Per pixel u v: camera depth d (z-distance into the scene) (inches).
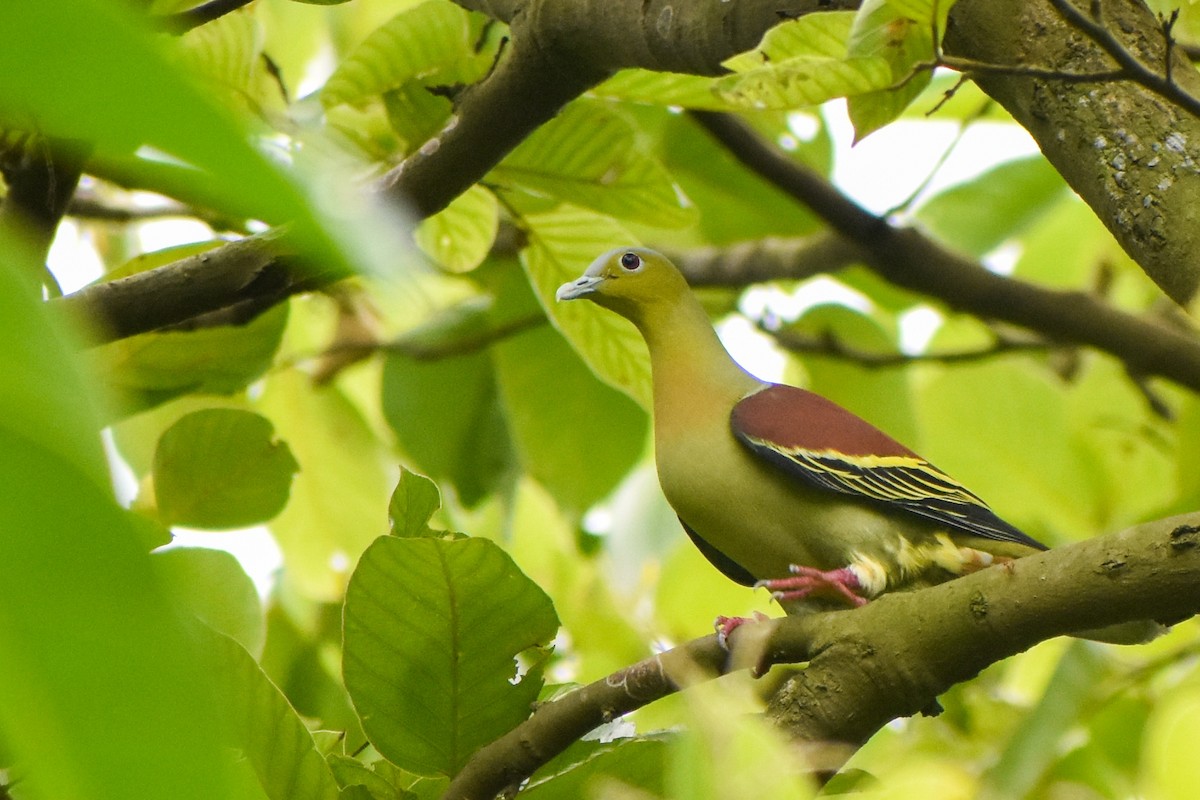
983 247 502.6
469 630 207.5
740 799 110.5
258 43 328.5
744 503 338.6
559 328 393.1
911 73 211.3
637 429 446.6
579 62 288.2
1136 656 391.5
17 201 252.5
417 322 456.1
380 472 461.4
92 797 51.3
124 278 278.2
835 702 213.6
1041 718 347.3
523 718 217.2
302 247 55.5
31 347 52.1
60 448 51.4
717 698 117.2
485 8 300.5
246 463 298.8
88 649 51.7
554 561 459.2
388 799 217.6
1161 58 244.8
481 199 368.5
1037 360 542.3
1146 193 235.1
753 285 481.7
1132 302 539.8
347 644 209.2
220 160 52.2
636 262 371.2
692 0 272.2
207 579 272.8
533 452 447.5
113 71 50.8
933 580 339.3
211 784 52.3
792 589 326.3
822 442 332.2
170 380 321.4
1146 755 279.0
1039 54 249.0
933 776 336.2
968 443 437.4
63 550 51.6
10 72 50.4
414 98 316.5
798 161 484.7
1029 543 330.0
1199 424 391.5
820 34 220.7
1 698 51.2
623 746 203.0
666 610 461.4
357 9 475.5
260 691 195.6
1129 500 424.8
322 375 459.5
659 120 484.7
